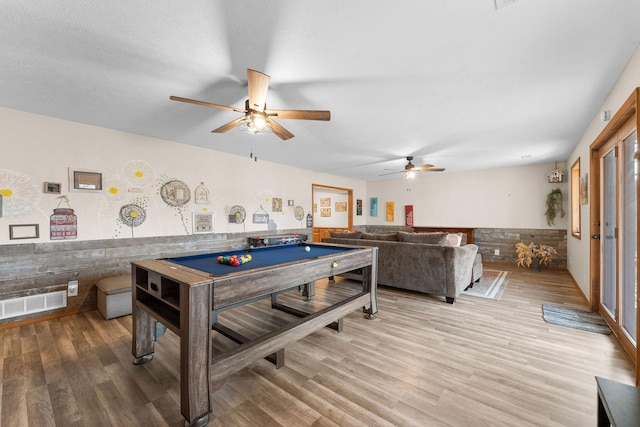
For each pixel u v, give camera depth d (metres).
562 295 4.00
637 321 1.85
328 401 1.77
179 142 4.24
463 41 1.82
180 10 1.53
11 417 1.62
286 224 6.08
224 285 1.72
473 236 6.80
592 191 3.30
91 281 3.43
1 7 1.48
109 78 2.29
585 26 1.67
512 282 4.75
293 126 3.49
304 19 1.61
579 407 1.70
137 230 3.82
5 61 2.03
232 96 2.62
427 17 1.59
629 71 2.05
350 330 2.84
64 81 2.34
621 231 2.53
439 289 3.77
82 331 2.81
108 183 3.57
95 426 1.56
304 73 2.21
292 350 2.42
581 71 2.20
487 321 3.06
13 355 2.33
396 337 2.68
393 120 3.28
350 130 3.65
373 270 3.28
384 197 8.37
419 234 4.21
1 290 2.87
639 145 1.83
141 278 2.15
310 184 6.73
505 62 2.06
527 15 1.58
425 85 2.41
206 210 4.60
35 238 3.06
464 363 2.21
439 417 1.62
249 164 5.30
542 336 2.68
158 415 1.65
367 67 2.12
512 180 6.30
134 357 2.24
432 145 4.42
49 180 3.15
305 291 3.82
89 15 1.57
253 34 1.74
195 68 2.14
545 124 3.42
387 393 1.84
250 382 1.96
